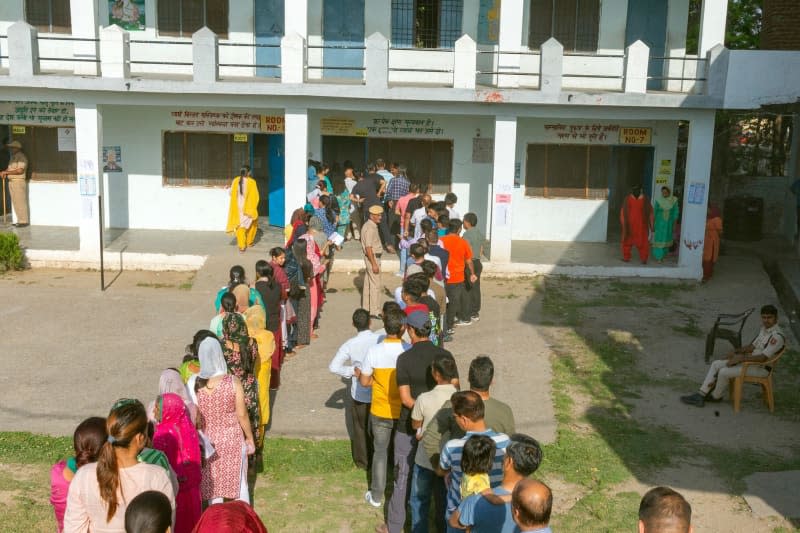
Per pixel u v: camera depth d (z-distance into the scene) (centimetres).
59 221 1939
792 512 781
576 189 1944
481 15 1861
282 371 1147
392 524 707
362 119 1909
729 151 2269
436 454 631
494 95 1606
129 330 1295
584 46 1883
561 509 784
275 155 1916
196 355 730
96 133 1625
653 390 1117
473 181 1939
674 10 1856
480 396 618
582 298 1548
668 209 1705
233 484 681
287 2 1612
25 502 754
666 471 871
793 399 1098
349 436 924
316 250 1284
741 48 2620
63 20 1864
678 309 1495
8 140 1939
